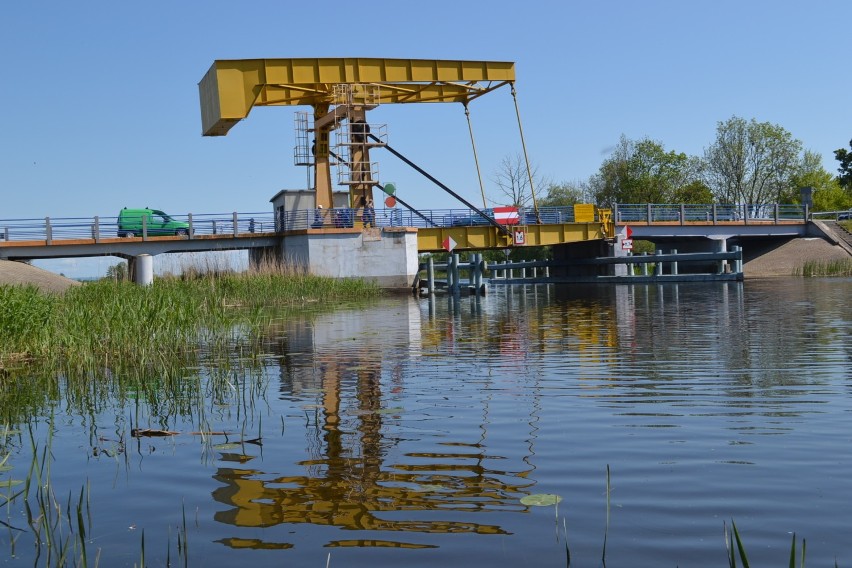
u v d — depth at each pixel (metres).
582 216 39.12
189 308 11.50
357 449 4.59
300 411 5.85
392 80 32.00
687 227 44.69
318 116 34.19
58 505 3.69
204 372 8.19
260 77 30.05
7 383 7.79
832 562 2.75
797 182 67.31
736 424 4.96
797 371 7.12
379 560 2.90
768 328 11.49
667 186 66.38
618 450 4.38
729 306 17.16
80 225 33.03
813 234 49.47
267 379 7.55
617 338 10.66
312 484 3.90
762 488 3.62
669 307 17.52
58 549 3.11
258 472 4.16
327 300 25.47
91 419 5.83
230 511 3.52
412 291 33.34
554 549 2.95
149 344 9.75
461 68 32.94
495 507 3.46
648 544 2.97
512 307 19.44
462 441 4.70
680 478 3.80
